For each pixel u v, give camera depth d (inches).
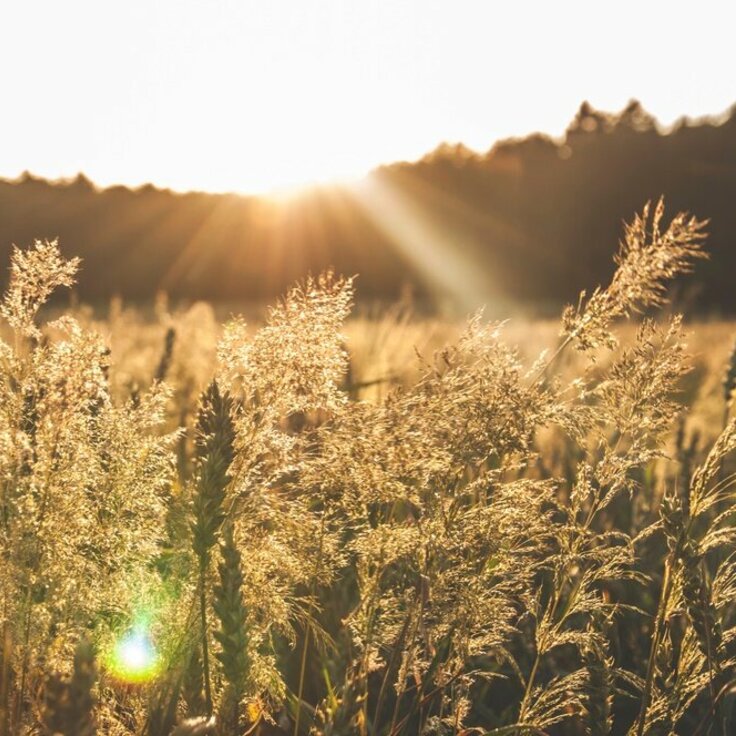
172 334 160.9
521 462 72.5
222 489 58.6
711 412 159.8
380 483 64.6
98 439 67.2
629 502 112.2
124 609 62.6
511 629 68.8
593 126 3740.2
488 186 3459.6
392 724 67.7
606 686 71.1
